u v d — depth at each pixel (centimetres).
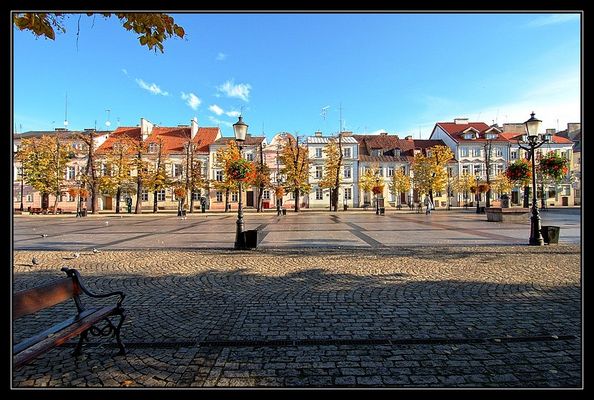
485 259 884
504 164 5575
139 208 3972
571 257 899
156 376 326
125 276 737
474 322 454
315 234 1545
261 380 318
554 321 455
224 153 4200
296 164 4028
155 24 424
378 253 996
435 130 6391
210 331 433
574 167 5653
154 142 5116
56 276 748
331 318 475
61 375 328
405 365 343
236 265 842
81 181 3872
